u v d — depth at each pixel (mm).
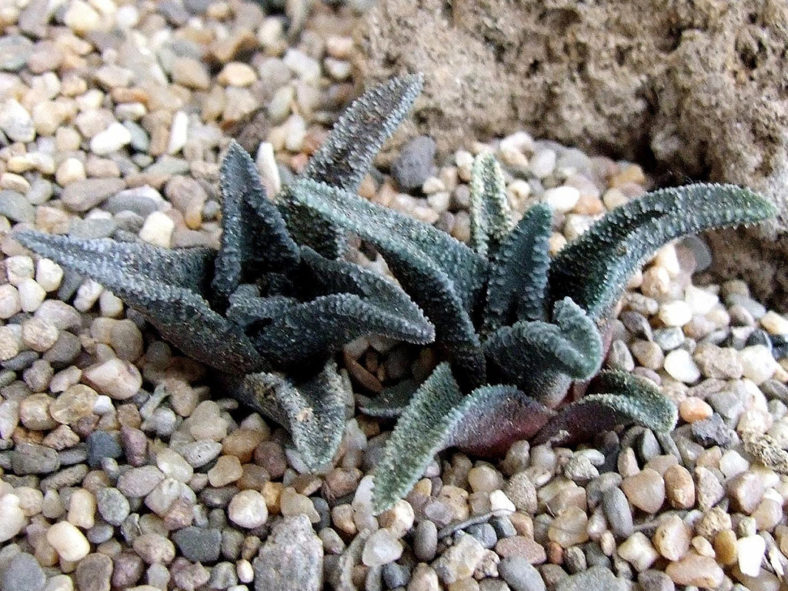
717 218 80
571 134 115
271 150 110
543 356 77
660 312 98
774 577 80
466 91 112
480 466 86
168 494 79
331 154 91
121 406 86
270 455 85
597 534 80
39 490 81
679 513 82
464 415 77
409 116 111
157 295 77
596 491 83
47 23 123
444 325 84
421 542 78
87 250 78
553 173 112
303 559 76
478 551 77
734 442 89
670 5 103
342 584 76
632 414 81
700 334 100
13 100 107
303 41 129
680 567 78
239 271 86
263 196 84
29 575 74
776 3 98
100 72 115
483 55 111
